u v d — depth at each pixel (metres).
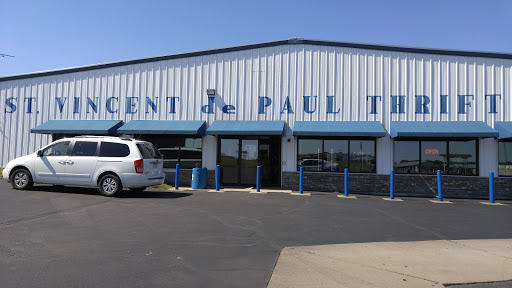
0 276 4.18
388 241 6.44
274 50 15.23
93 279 4.20
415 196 13.80
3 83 17.17
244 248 5.70
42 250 5.24
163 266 4.73
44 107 16.73
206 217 8.10
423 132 13.33
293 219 8.23
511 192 13.50
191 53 15.67
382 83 14.61
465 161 13.98
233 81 15.38
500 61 14.22
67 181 10.87
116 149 10.84
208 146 15.38
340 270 4.79
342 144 14.64
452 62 14.38
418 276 4.62
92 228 6.68
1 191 10.78
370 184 14.27
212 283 4.20
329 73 14.88
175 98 15.70
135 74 16.06
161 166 11.87
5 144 16.86
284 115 15.00
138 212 8.41
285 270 4.73
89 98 16.38
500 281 4.53
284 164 14.84
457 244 6.31
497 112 14.05
